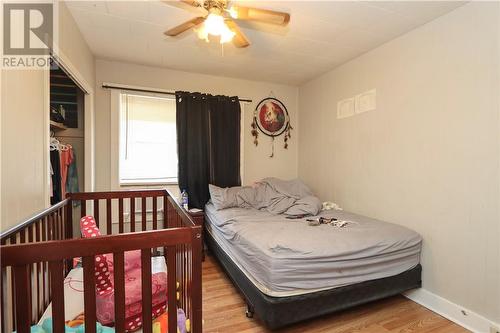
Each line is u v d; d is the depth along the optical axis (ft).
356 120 9.50
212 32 5.84
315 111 11.89
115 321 3.28
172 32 6.22
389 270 6.60
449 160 6.50
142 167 10.84
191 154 10.92
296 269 5.56
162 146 11.12
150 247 3.41
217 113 11.35
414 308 6.91
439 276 6.72
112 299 3.99
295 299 5.56
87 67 8.62
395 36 7.86
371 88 8.87
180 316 4.07
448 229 6.52
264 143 12.62
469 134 6.08
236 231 7.37
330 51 9.00
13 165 4.04
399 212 7.82
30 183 4.62
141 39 8.21
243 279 6.57
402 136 7.74
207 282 8.23
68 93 9.50
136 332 4.01
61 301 3.00
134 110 10.64
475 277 5.97
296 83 12.71
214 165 11.31
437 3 6.16
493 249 5.66
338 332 5.90
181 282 4.40
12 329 3.51
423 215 7.13
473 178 6.01
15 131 4.11
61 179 8.13
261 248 5.93
